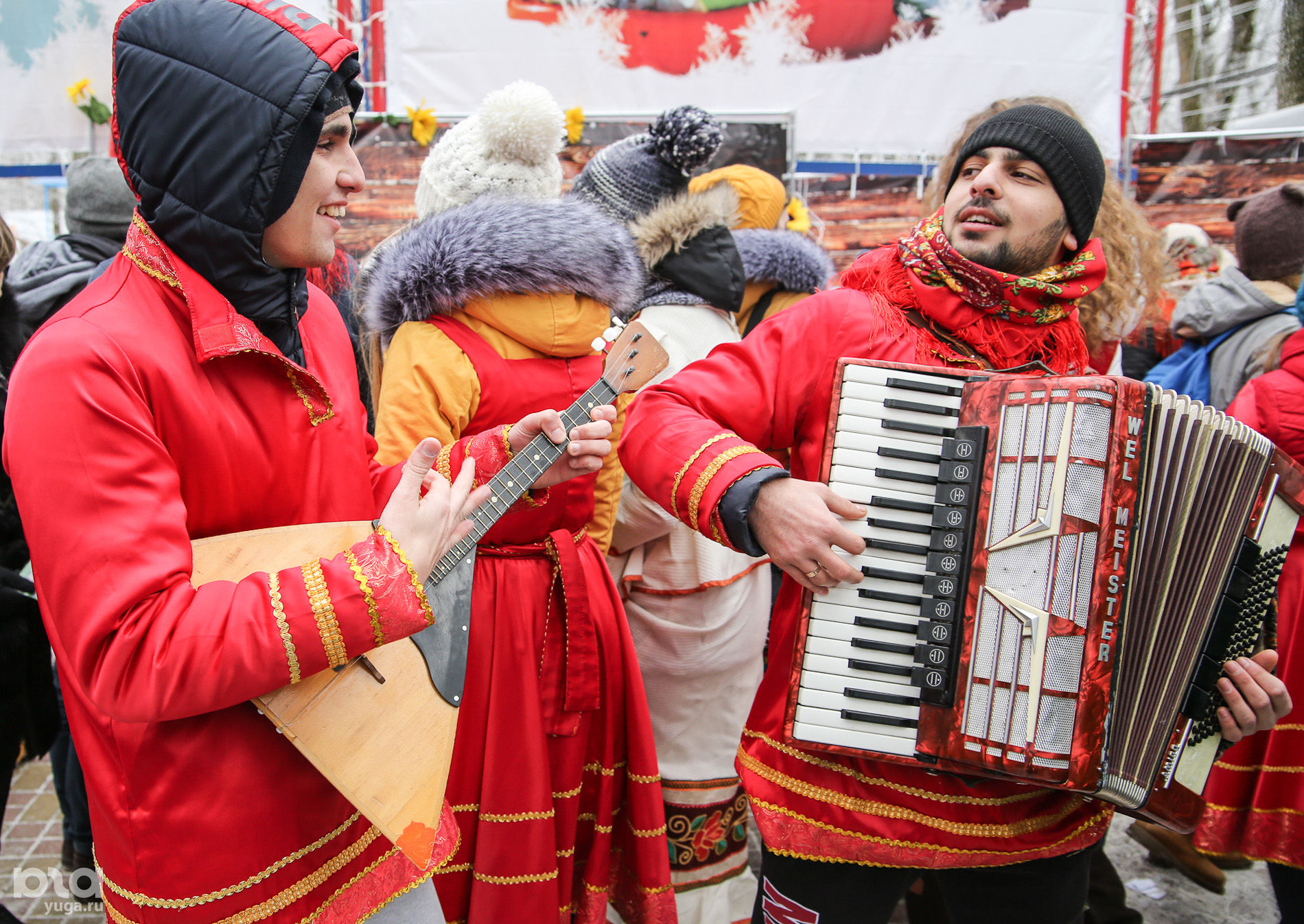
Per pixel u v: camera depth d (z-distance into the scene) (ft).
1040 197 5.16
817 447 5.33
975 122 6.90
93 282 3.96
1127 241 6.84
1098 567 4.51
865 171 13.02
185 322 3.93
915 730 4.78
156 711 3.42
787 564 4.77
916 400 4.83
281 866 3.98
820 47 12.35
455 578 4.66
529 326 6.52
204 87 3.69
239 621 3.46
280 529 4.06
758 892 5.77
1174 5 15.78
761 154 12.15
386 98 12.41
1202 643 5.03
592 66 12.23
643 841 6.64
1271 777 7.59
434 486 4.09
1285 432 7.88
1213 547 4.97
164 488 3.61
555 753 6.41
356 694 4.09
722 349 5.52
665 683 7.84
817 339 5.33
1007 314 5.27
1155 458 4.77
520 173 7.52
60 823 10.25
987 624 4.67
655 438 5.15
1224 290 11.78
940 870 5.63
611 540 7.64
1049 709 4.54
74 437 3.44
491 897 6.03
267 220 3.84
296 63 3.73
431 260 6.39
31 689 7.39
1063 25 12.51
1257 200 11.53
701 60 12.31
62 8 11.86
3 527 7.26
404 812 4.08
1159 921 8.86
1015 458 4.67
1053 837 5.21
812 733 4.83
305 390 4.27
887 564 4.80
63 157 12.32
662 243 8.00
